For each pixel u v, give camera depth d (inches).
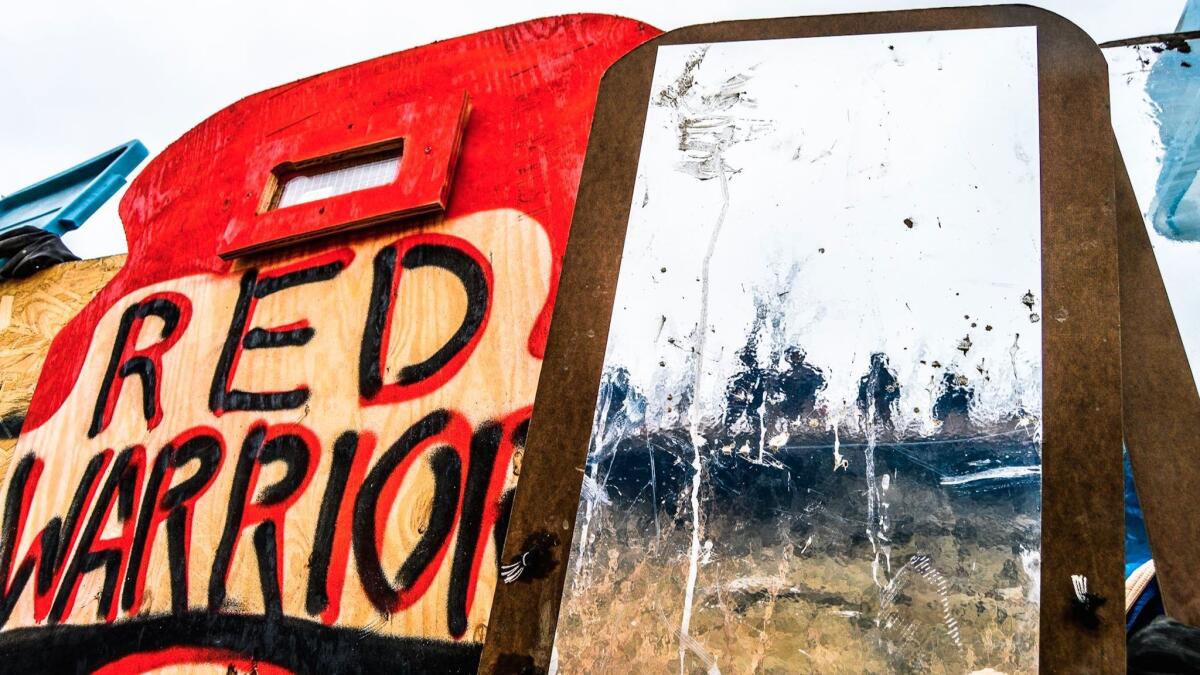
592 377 44.9
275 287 76.4
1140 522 53.9
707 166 48.7
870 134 46.5
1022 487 36.4
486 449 58.5
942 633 35.1
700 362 43.9
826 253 44.3
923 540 37.1
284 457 67.2
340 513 62.1
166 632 65.5
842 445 40.3
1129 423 41.0
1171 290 51.4
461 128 72.0
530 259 63.9
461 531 56.6
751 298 44.6
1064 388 37.3
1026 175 42.2
